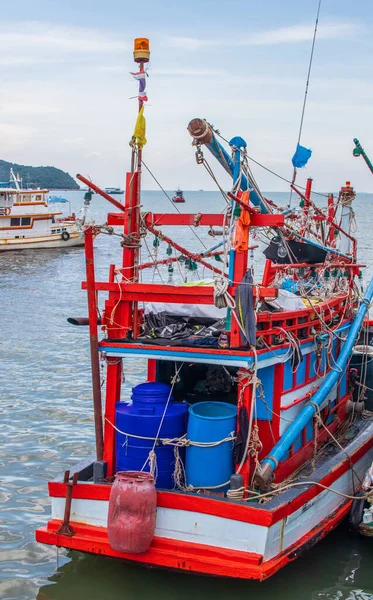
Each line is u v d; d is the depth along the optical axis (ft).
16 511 36.70
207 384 33.83
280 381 30.45
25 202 195.00
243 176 28.27
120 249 211.41
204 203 595.47
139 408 28.91
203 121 26.12
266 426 30.30
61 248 204.95
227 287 27.32
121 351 28.63
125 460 28.89
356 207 640.17
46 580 30.42
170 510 27.04
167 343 28.66
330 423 38.60
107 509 27.99
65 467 42.24
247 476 27.89
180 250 33.76
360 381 42.98
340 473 33.17
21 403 53.88
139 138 29.48
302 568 31.60
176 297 28.37
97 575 30.73
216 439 28.02
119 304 29.48
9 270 153.79
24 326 85.92
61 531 28.40
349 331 38.45
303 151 39.17
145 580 30.27
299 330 32.73
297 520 28.81
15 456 43.60
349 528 34.53
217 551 26.35
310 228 41.60
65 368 64.64
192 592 29.55
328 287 39.40
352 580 30.78
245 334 27.12
